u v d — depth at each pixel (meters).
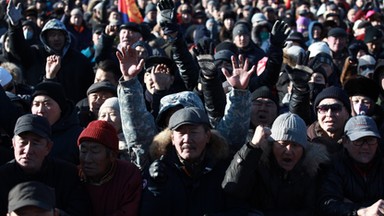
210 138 5.50
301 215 5.54
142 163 5.70
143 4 17.50
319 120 6.55
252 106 6.73
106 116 6.45
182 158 5.38
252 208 5.52
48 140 5.21
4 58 9.10
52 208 4.59
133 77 5.59
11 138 5.98
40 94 6.03
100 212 5.32
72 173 5.36
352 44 11.48
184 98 5.98
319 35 13.53
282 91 8.31
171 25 7.43
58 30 9.10
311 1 19.66
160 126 6.04
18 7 8.98
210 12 18.64
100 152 5.27
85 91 9.31
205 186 5.42
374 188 5.73
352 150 5.76
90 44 13.51
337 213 5.49
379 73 7.96
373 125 5.79
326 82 8.11
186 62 7.60
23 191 4.54
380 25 14.41
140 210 5.32
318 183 5.70
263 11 16.72
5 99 5.86
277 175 5.53
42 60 9.18
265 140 5.37
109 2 16.78
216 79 6.16
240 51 10.62
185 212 5.34
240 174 5.29
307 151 5.62
